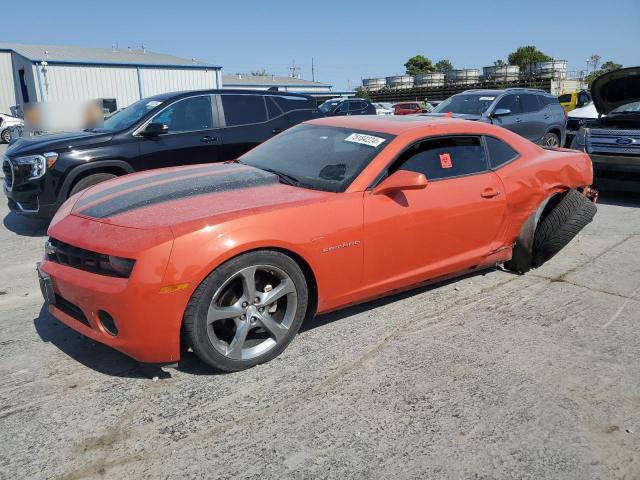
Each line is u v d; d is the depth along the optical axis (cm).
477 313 398
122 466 238
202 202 319
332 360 328
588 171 512
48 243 323
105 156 630
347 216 332
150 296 271
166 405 281
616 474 235
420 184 332
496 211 418
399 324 377
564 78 3966
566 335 364
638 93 812
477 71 4394
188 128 704
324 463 240
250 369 316
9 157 613
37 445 250
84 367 319
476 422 269
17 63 3019
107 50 3459
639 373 317
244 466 238
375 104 3331
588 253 546
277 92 803
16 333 363
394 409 279
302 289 322
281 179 375
